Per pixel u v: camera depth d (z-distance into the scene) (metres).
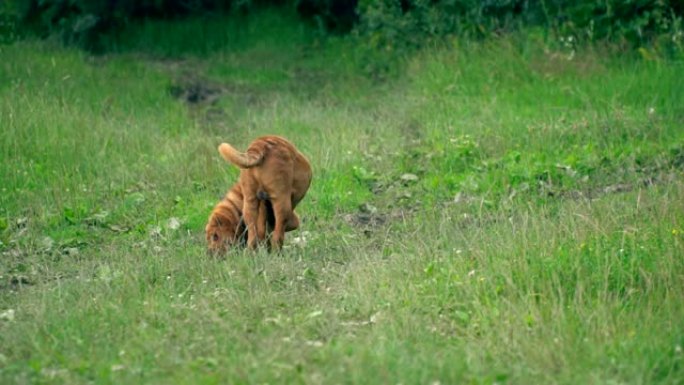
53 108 47.78
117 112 51.78
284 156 31.45
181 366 23.08
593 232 30.55
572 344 23.94
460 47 58.50
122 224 37.81
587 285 27.45
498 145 44.00
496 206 37.47
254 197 31.69
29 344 25.12
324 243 34.19
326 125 48.81
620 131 44.72
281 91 59.47
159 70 62.75
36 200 39.72
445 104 51.41
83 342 24.89
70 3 69.44
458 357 23.33
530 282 27.56
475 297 26.64
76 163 43.25
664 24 55.19
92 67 61.59
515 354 23.69
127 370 22.92
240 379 22.11
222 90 60.22
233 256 31.38
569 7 57.34
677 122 45.97
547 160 42.38
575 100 49.94
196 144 45.69
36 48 65.25
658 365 23.30
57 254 34.47
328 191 39.84
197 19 71.69
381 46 63.81
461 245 31.19
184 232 36.62
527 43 56.72
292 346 24.00
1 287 30.98
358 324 26.19
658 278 27.44
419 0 63.03
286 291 28.83
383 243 33.50
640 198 35.00
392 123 49.31
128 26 71.25
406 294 27.50
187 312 26.75
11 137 44.06
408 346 24.09
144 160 44.19
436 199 39.34
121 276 30.16
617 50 55.06
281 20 70.69
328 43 68.19
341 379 21.91
